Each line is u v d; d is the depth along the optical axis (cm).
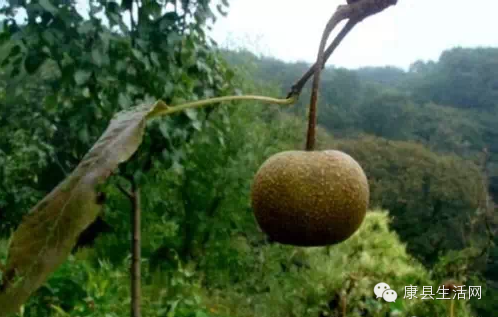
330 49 91
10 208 657
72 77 300
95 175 65
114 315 346
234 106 730
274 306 479
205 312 403
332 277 429
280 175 94
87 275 368
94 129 322
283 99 93
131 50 298
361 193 94
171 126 316
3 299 58
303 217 92
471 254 378
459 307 372
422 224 1380
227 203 799
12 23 299
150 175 360
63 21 290
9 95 492
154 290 498
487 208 412
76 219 61
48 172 689
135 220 325
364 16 86
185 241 793
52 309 342
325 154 97
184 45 325
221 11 336
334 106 1617
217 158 770
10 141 576
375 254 445
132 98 318
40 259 60
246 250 756
